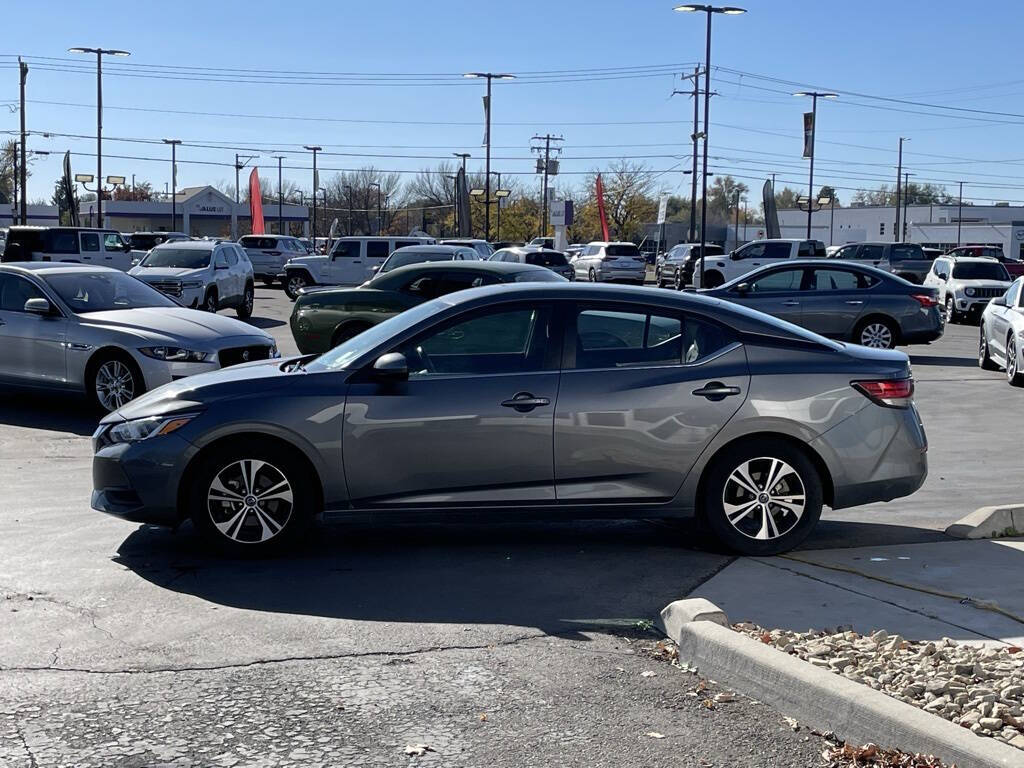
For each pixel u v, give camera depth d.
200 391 6.70
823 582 6.21
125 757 4.09
